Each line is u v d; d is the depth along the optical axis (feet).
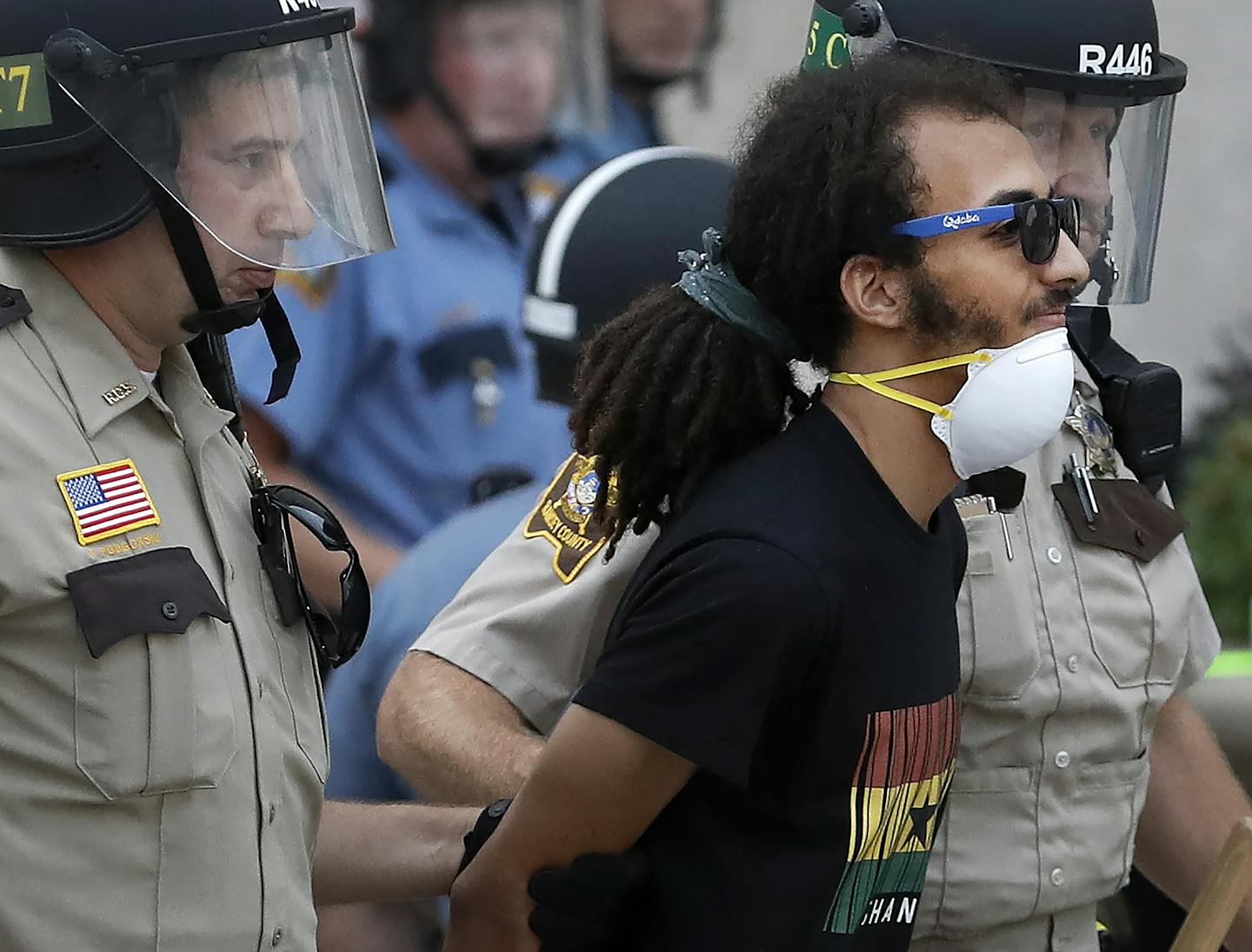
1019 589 27.71
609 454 23.11
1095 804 28.58
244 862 21.34
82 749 20.01
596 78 45.44
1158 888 32.78
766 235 22.00
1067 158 27.30
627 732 21.30
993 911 27.68
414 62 42.80
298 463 41.27
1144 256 28.66
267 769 21.77
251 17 21.21
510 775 25.58
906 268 21.43
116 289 21.49
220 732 20.93
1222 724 38.17
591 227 31.35
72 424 20.76
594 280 31.24
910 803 22.62
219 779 20.90
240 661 21.66
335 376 41.37
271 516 23.43
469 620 27.32
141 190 21.02
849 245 21.53
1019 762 27.86
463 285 42.47
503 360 42.63
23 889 19.92
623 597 22.82
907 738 22.12
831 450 21.83
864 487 21.75
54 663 19.99
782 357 22.43
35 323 21.04
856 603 21.26
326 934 38.58
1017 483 27.73
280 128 21.45
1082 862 28.30
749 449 22.47
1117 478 29.25
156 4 20.84
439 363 42.11
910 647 22.00
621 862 22.08
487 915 23.00
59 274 21.38
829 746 21.54
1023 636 27.50
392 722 27.14
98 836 20.22
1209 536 61.36
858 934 22.86
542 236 32.27
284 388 24.06
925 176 21.24
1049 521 28.40
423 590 38.32
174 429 21.83
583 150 45.16
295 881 22.62
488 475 42.16
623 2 45.65
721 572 20.88
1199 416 62.69
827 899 22.13
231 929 21.12
